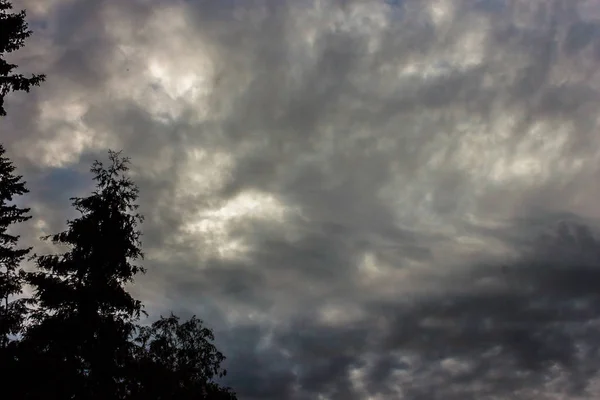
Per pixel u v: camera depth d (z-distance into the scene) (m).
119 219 23.86
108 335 21.59
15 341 21.03
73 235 23.05
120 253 23.17
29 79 21.34
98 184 24.80
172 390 23.48
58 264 22.59
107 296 21.98
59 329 20.70
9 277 22.62
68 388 19.91
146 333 27.61
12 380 19.34
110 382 21.47
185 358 27.42
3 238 24.09
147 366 23.05
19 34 21.31
